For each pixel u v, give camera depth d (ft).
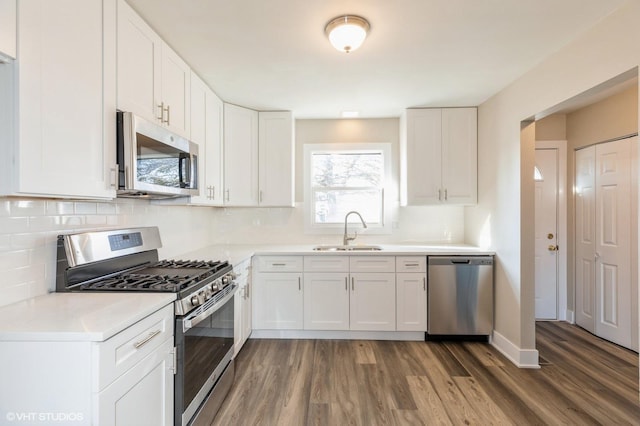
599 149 10.24
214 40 6.44
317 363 8.43
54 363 3.27
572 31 6.17
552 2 5.30
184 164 6.75
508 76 8.25
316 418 6.21
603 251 10.14
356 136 12.00
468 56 7.18
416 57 7.22
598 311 10.27
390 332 10.01
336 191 12.15
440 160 10.68
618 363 8.48
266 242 12.01
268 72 7.93
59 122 3.86
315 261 9.94
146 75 5.71
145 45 5.68
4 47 3.21
